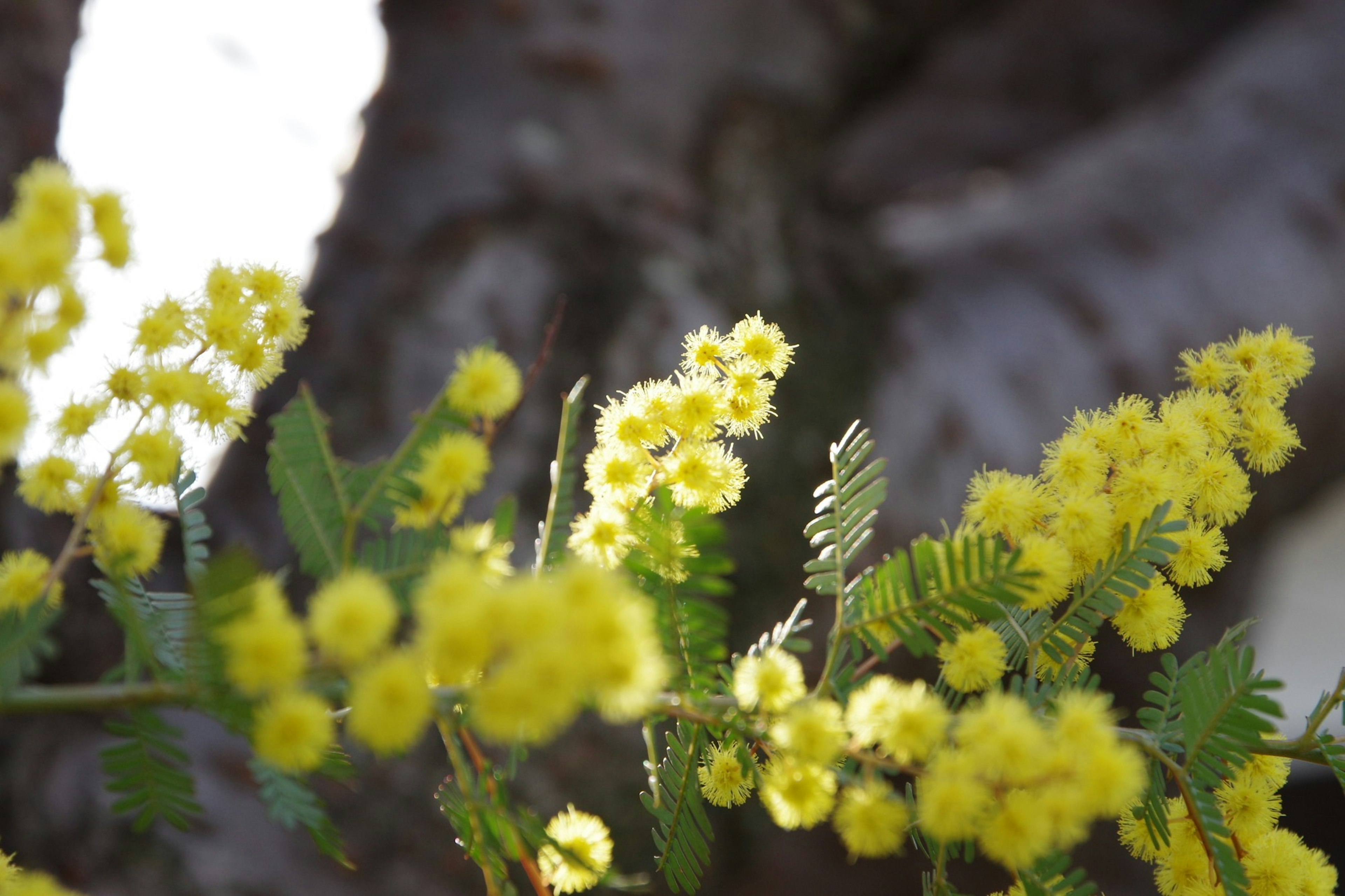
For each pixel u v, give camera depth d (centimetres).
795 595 84
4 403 36
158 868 64
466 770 37
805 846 89
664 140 106
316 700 36
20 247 36
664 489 37
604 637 35
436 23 110
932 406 101
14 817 69
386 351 86
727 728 37
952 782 36
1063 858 37
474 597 35
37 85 80
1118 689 105
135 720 37
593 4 109
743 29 115
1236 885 38
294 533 37
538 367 38
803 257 108
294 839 69
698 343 39
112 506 38
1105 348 112
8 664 36
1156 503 39
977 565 37
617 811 70
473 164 99
